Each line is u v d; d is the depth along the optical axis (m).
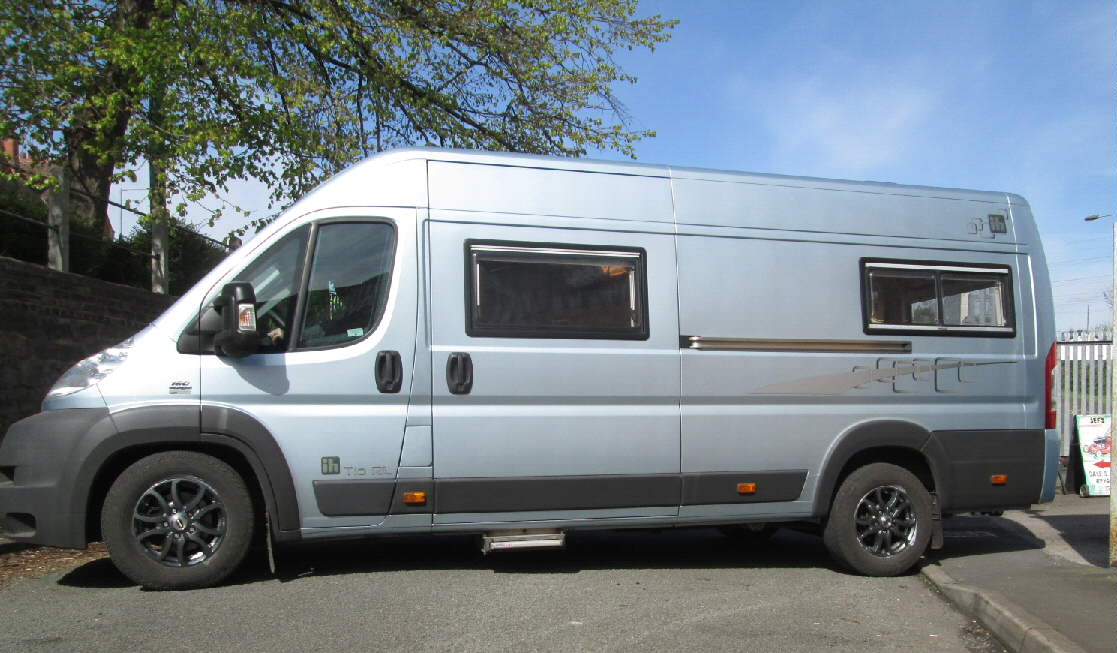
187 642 4.40
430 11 13.21
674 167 6.32
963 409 6.71
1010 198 7.16
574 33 14.07
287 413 5.44
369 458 5.52
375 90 12.77
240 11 10.59
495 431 5.70
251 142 10.92
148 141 10.22
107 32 9.88
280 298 5.60
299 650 4.32
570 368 5.83
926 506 6.55
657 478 5.98
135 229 12.12
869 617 5.38
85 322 9.09
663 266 6.12
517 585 5.77
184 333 5.45
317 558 6.46
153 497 5.32
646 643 4.65
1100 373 11.59
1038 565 6.79
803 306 6.39
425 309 5.65
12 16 9.09
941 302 6.77
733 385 6.18
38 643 4.34
